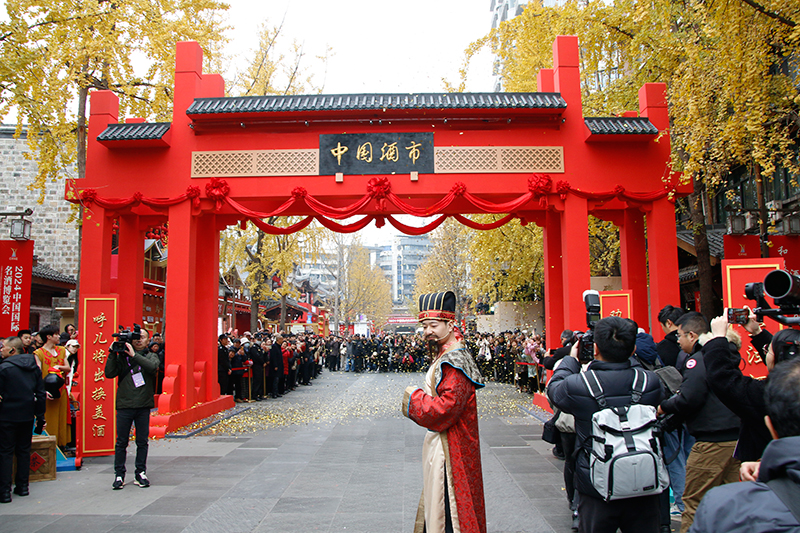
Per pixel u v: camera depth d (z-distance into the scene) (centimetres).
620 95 1406
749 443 339
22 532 494
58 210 2095
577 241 1088
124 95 1367
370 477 684
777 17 761
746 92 812
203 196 1099
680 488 502
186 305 1078
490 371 2348
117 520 527
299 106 1070
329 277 7544
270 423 1113
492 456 793
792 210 1237
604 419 301
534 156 1105
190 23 1430
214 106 1083
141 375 650
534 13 1580
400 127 1106
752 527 152
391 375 2697
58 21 1097
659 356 532
